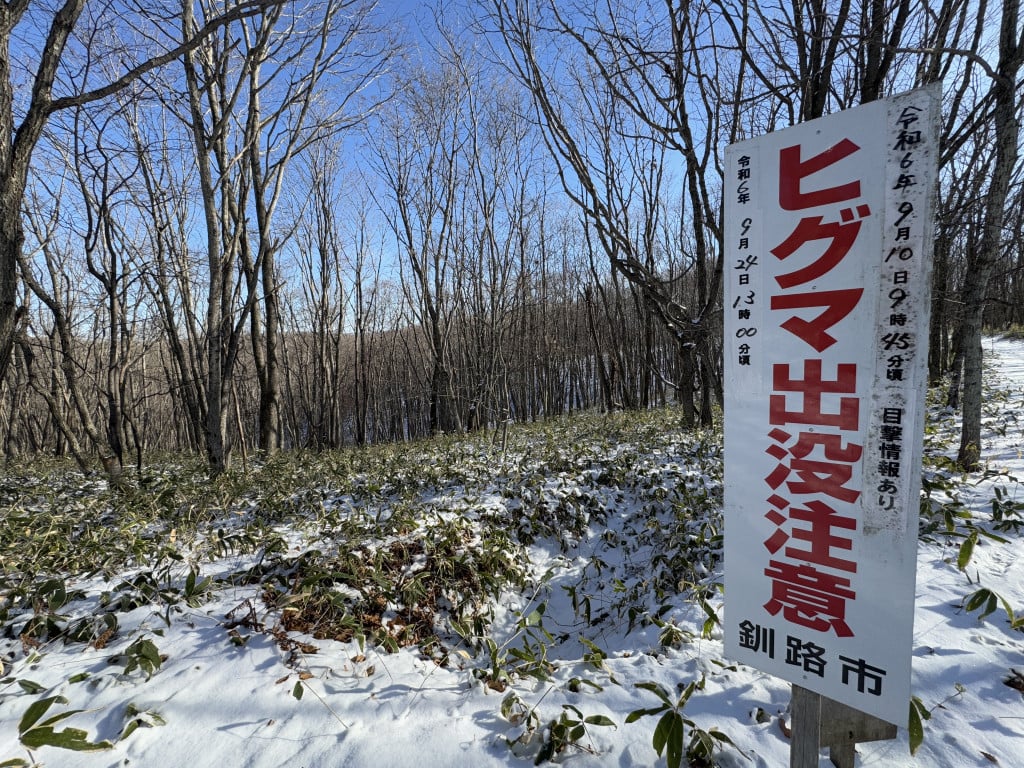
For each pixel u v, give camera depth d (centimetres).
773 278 169
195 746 239
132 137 992
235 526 524
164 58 398
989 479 529
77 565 398
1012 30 489
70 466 1073
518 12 583
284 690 271
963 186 790
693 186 810
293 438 2042
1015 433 754
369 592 370
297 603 339
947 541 393
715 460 663
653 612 384
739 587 185
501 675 290
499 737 244
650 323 1511
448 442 1034
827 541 165
